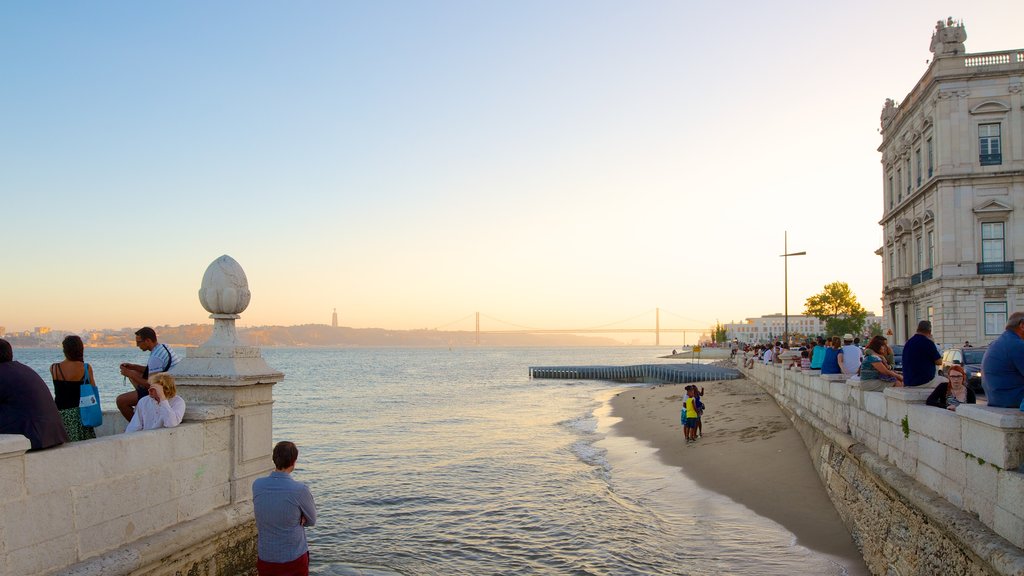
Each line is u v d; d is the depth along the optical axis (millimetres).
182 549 6438
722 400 30156
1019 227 38938
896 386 9688
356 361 163625
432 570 10695
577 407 40688
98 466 5625
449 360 177625
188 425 6789
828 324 72562
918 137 45000
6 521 4785
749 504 13453
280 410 39469
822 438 13914
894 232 50562
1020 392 5906
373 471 19062
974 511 5988
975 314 39250
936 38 41438
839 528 11320
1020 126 39156
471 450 22938
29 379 5328
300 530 6289
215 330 7785
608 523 13086
